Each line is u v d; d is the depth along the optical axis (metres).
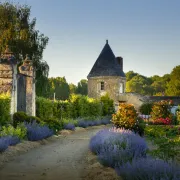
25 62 19.69
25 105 19.08
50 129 17.50
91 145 11.02
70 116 27.75
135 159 7.25
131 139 10.04
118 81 52.59
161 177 5.65
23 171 8.22
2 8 33.59
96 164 8.75
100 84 53.41
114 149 8.68
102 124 31.06
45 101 22.64
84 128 24.72
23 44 32.34
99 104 36.53
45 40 34.38
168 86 77.81
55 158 10.22
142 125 17.23
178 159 7.34
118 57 57.94
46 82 34.44
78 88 113.69
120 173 6.84
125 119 16.95
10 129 13.01
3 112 15.09
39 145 13.61
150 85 104.94
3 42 31.70
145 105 39.41
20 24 33.50
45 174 7.89
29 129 14.36
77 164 9.16
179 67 76.44
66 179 7.39
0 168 8.58
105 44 55.88
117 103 51.31
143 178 5.99
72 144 14.10
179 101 47.69
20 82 18.25
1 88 16.12
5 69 16.19
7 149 10.99
